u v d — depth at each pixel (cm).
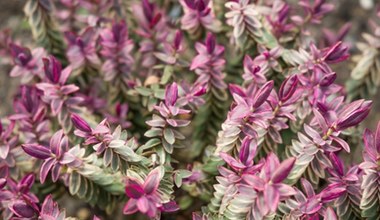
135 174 32
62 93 37
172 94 34
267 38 38
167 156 35
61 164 33
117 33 40
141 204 28
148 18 41
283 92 33
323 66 36
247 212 32
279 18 41
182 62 40
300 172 34
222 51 37
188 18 39
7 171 37
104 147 33
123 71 41
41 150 33
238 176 32
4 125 41
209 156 36
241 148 31
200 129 40
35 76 41
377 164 32
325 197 32
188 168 37
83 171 35
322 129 33
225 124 33
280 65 38
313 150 33
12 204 34
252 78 36
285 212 33
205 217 34
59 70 37
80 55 41
